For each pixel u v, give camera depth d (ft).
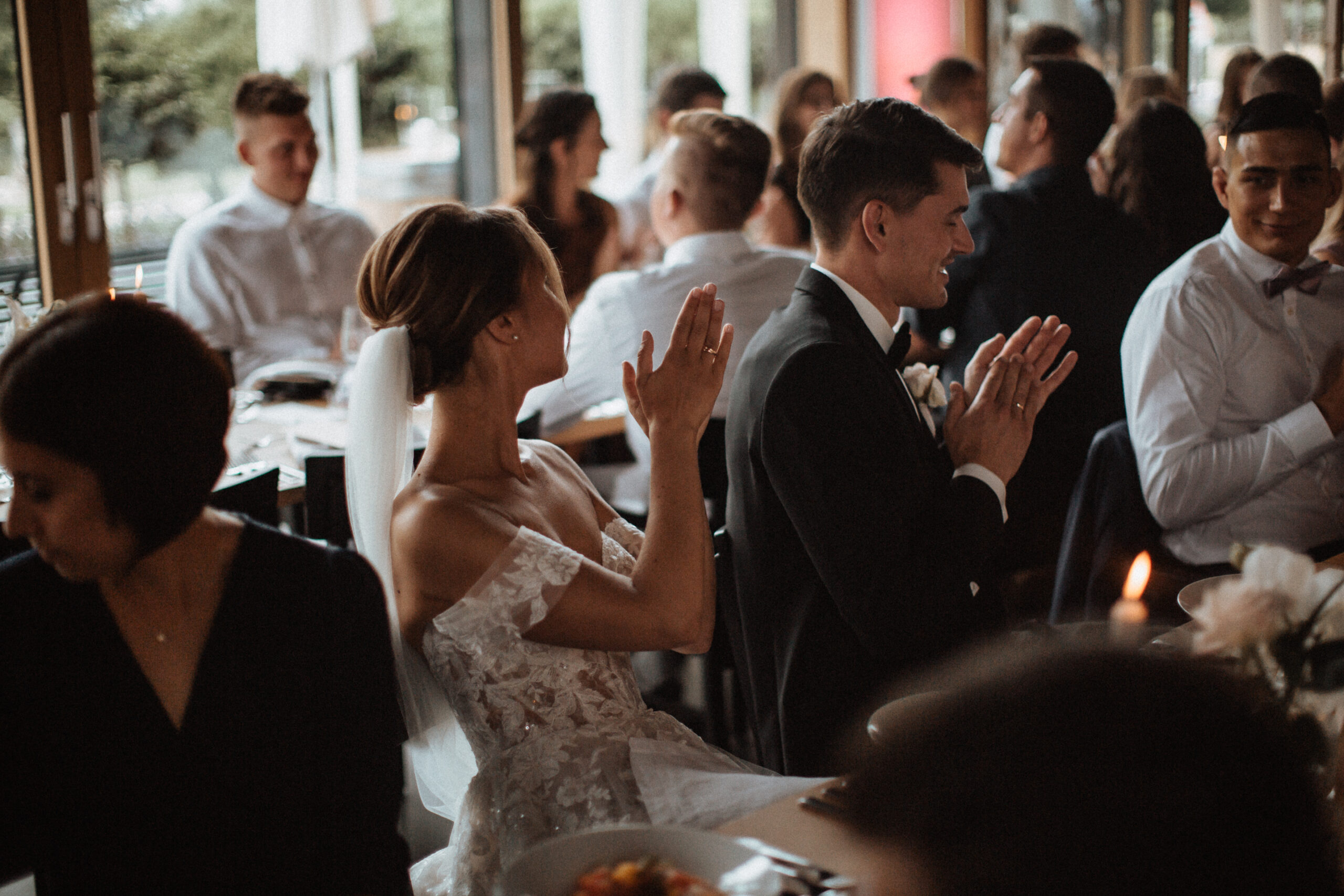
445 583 4.78
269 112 13.05
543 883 3.19
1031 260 9.77
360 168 19.01
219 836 3.61
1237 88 15.26
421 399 5.00
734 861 3.24
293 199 13.44
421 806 9.00
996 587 6.09
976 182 14.99
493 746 4.98
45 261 13.04
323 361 12.07
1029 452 9.46
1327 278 7.84
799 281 5.99
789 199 13.64
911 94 22.29
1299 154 7.45
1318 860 1.48
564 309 5.17
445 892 5.24
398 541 4.86
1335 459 7.75
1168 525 7.77
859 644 5.65
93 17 14.39
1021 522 9.46
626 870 3.12
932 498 5.68
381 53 18.78
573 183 14.32
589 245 14.58
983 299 10.10
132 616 3.51
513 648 4.86
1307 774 1.53
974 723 1.58
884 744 1.70
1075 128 9.76
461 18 18.48
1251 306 7.70
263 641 3.62
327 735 3.75
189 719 3.54
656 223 10.43
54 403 3.20
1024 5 21.67
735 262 10.07
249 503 6.96
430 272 4.83
